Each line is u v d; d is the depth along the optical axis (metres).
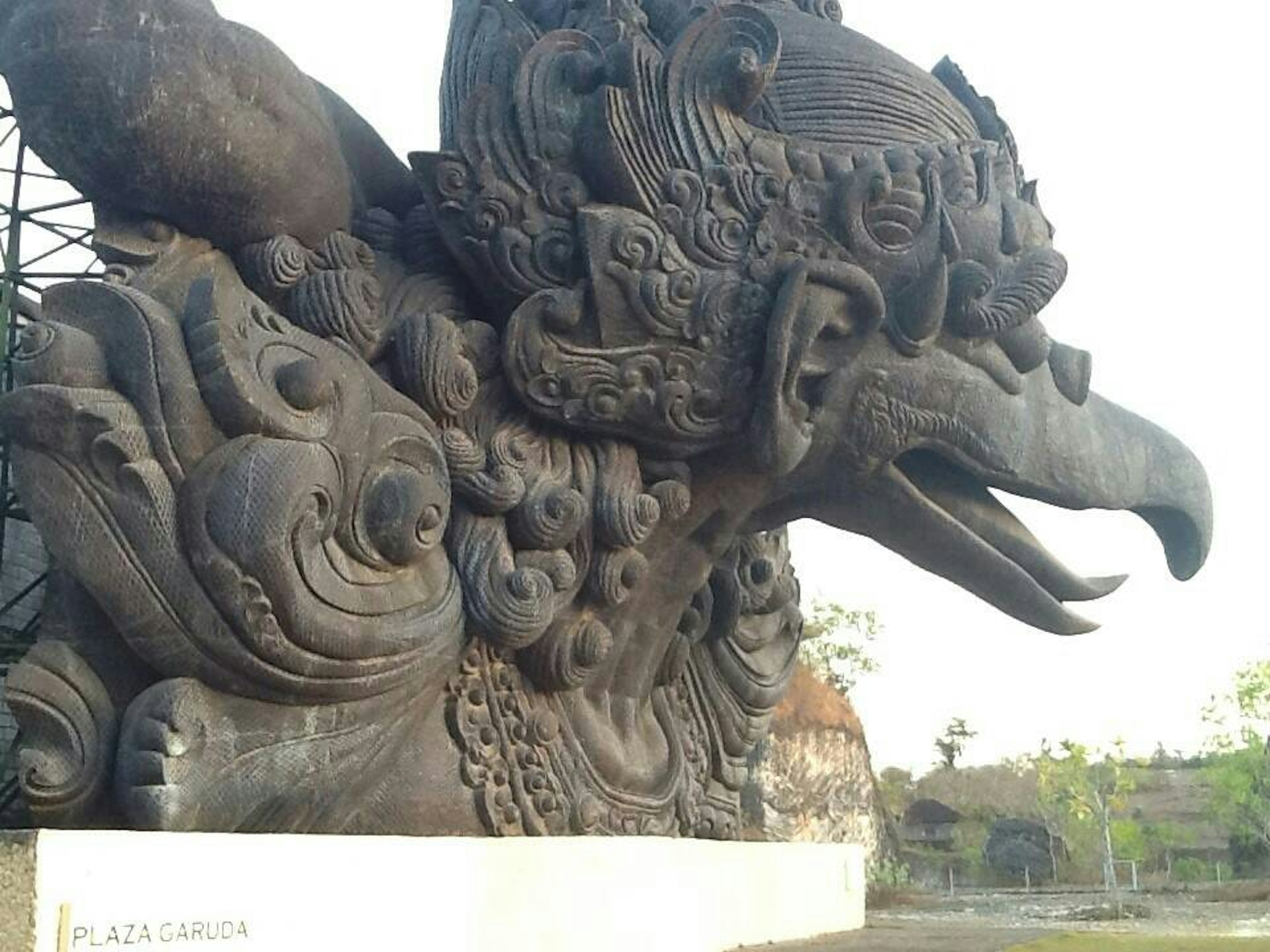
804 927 7.52
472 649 5.20
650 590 6.09
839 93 6.06
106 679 4.29
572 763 5.65
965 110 6.52
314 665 4.36
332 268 5.23
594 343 5.51
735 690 7.13
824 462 6.02
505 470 5.29
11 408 4.12
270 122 4.84
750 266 5.63
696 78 5.71
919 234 5.89
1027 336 6.16
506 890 4.70
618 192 5.57
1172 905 17.27
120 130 4.61
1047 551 6.73
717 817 6.90
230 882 3.51
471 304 5.77
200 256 4.92
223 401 4.29
